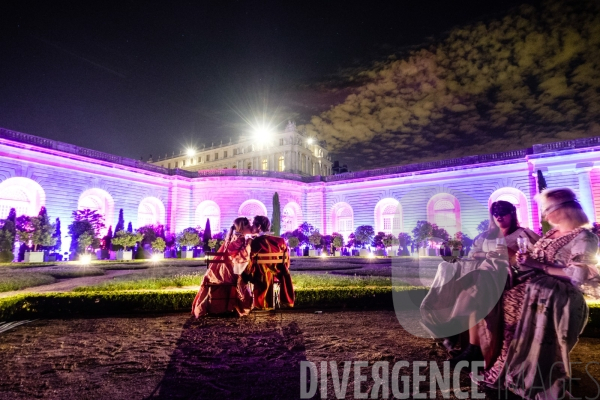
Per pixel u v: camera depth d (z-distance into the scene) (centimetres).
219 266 628
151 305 679
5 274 1180
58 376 349
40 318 630
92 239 2388
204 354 416
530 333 286
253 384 326
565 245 285
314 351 425
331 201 3484
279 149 6650
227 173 3294
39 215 2234
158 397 299
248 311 636
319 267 1534
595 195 2319
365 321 590
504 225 322
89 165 2642
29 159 2322
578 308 277
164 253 2875
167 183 3206
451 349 371
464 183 2812
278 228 3091
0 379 341
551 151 2436
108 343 465
